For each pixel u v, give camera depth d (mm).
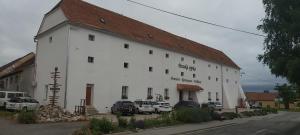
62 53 33531
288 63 18969
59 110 28875
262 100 99500
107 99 36094
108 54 36844
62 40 33938
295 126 25062
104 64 36188
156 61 44406
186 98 50719
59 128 21312
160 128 22672
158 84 44375
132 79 39875
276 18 20625
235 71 69312
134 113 34531
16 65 52812
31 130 20125
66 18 33719
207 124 26594
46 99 35531
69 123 24812
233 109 59250
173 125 24969
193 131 21375
